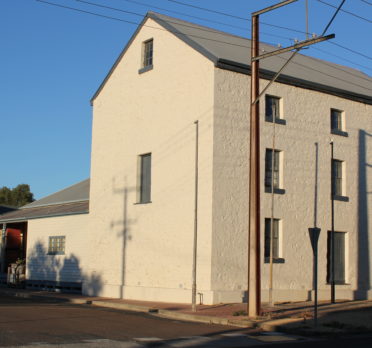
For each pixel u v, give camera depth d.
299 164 25.27
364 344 13.45
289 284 24.06
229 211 22.58
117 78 28.27
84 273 29.06
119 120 27.73
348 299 26.02
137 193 26.17
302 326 15.95
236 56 24.17
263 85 24.42
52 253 31.75
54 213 31.97
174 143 24.33
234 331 15.63
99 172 28.58
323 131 26.52
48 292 30.25
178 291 23.08
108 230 27.47
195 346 12.63
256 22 18.80
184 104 24.06
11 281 34.28
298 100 25.69
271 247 21.30
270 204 23.89
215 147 22.48
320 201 25.84
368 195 28.05
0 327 14.31
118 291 26.08
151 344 12.62
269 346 12.96
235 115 23.28
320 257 25.44
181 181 23.77
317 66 31.22
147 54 26.94
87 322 16.31
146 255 25.06
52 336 13.13
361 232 27.41
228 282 22.19
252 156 18.39
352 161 27.59
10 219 35.88
